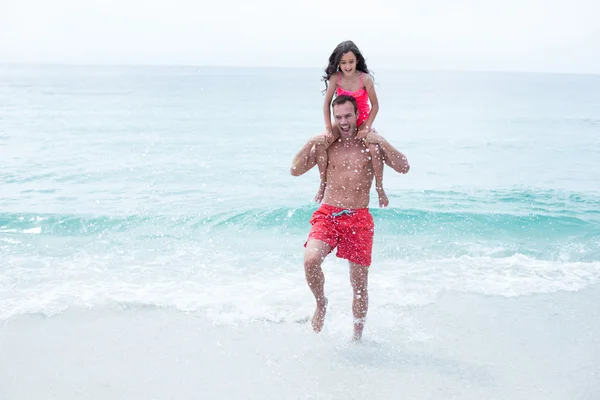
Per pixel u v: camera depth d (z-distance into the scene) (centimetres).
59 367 399
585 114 3064
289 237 747
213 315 490
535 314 500
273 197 980
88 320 477
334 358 417
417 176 1216
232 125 2400
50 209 862
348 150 442
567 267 625
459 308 511
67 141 1723
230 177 1170
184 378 386
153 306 507
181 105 3647
